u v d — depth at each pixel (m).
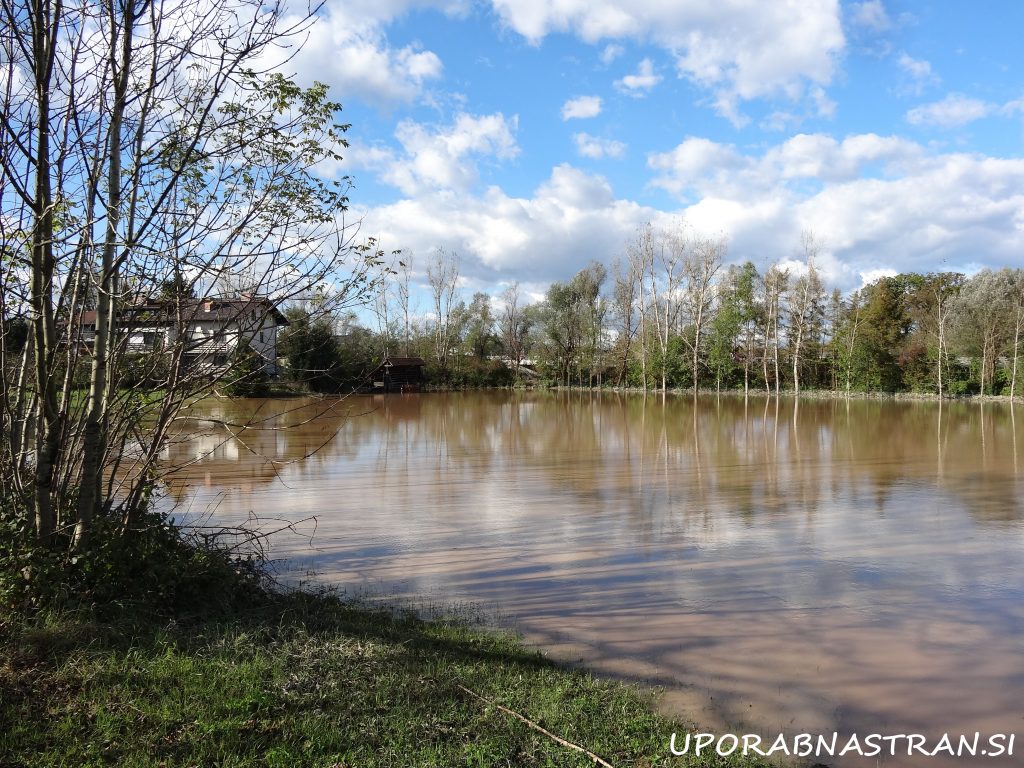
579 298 67.19
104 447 5.30
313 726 3.63
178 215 5.04
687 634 5.80
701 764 3.70
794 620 6.16
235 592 5.68
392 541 8.88
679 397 48.38
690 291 53.75
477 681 4.46
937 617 6.28
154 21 4.88
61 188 4.77
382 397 47.34
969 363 44.25
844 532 9.46
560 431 23.59
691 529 9.62
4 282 4.70
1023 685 4.96
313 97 5.27
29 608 4.60
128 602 4.88
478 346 68.12
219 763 3.28
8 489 5.41
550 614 6.21
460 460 16.52
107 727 3.48
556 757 3.56
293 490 12.51
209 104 4.97
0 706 3.54
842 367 48.34
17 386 5.32
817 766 3.88
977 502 11.53
